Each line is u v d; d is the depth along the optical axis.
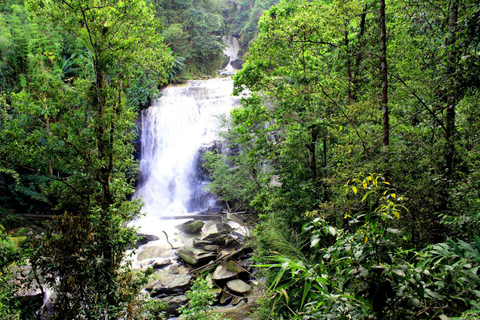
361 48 7.95
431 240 5.09
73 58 23.00
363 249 2.37
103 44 7.78
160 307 7.68
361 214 2.65
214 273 11.31
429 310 2.50
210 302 7.37
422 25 6.36
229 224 15.95
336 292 2.65
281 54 10.02
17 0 23.14
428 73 6.01
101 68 7.66
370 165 5.87
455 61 4.91
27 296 7.56
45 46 20.78
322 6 8.33
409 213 5.38
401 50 6.96
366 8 8.28
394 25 7.61
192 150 21.02
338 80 8.29
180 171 21.25
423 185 5.35
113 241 6.69
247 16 50.81
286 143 10.86
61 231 6.20
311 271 2.63
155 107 22.72
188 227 16.06
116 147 7.91
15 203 16.67
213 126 21.78
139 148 22.19
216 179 16.83
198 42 34.75
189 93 24.64
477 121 4.96
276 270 8.28
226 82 28.25
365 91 8.15
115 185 8.12
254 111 11.55
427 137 6.21
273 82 10.77
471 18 4.40
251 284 10.78
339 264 2.60
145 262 12.95
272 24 9.62
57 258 6.05
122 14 7.88
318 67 10.69
